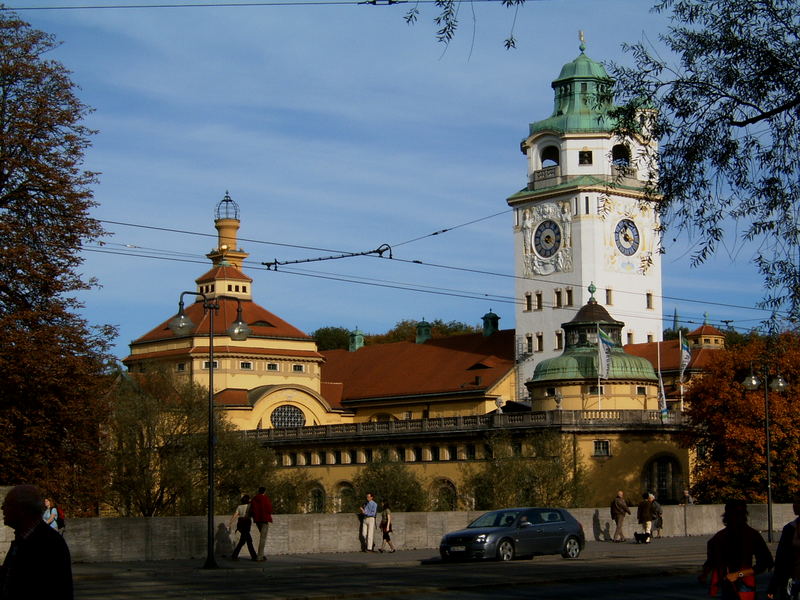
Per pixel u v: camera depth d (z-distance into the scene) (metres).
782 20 27.95
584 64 135.00
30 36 57.12
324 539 56.38
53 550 15.15
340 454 122.44
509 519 51.31
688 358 108.75
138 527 50.88
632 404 110.81
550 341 132.25
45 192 55.00
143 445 96.50
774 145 27.94
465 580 39.34
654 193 28.47
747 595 21.97
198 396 103.88
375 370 147.88
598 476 105.00
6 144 54.72
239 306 54.94
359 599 33.91
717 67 28.03
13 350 51.81
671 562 48.56
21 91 56.44
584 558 52.25
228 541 53.44
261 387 135.00
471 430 111.06
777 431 89.44
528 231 135.62
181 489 96.19
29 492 15.37
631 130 28.45
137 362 135.38
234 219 154.12
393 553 56.22
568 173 132.62
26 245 53.91
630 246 132.75
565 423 105.19
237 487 100.31
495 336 141.12
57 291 54.75
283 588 36.91
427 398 136.00
